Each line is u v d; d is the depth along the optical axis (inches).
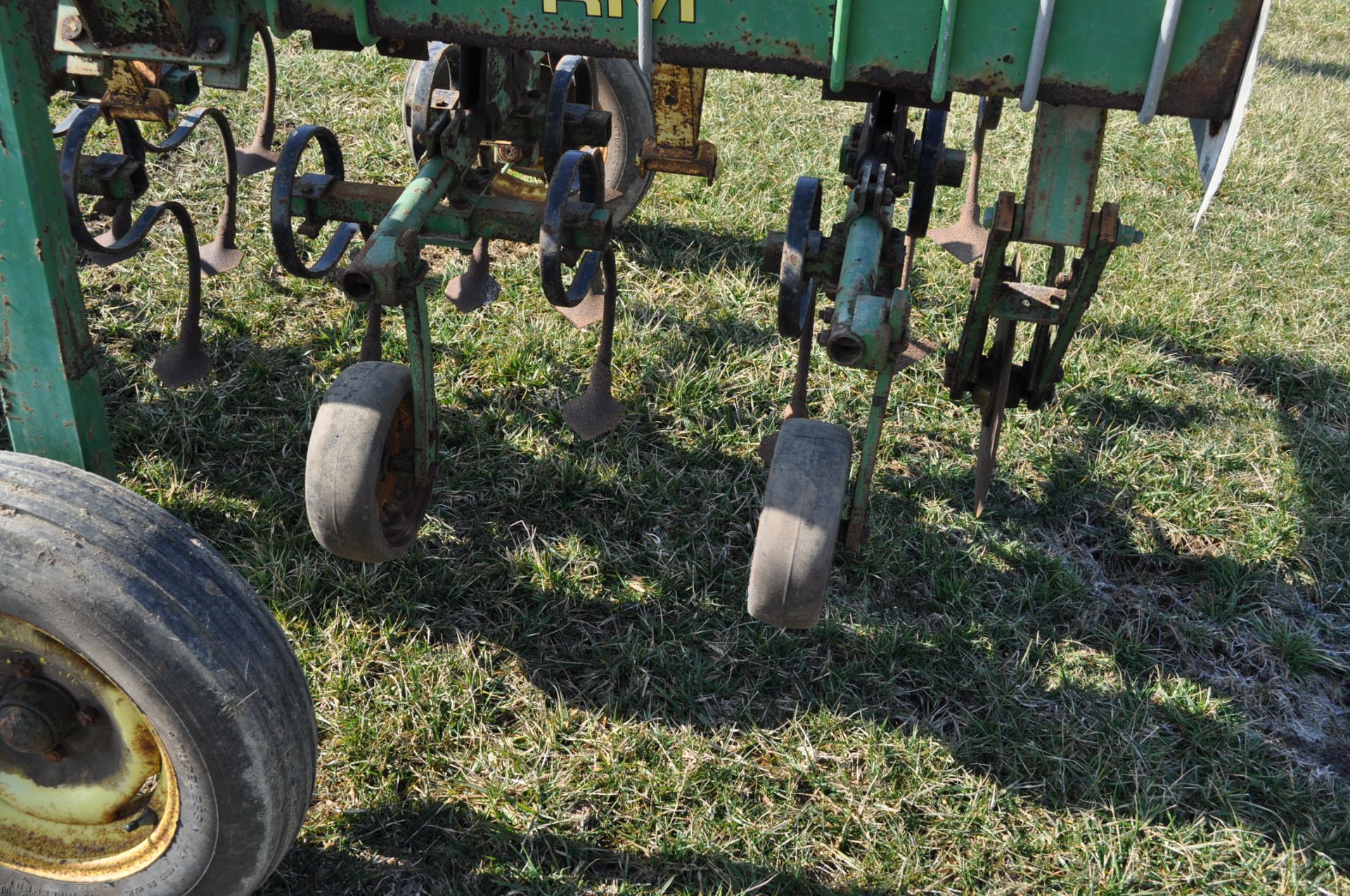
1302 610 143.8
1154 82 76.8
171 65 123.7
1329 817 117.6
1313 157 264.1
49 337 90.4
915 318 189.9
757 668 128.1
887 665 129.4
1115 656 134.3
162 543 82.0
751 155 233.6
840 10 78.4
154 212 141.0
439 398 160.1
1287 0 386.9
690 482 152.9
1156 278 206.4
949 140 251.3
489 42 85.2
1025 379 136.9
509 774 114.1
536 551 139.6
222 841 85.9
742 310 187.2
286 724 84.8
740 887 106.2
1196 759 123.0
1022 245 210.4
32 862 92.2
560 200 108.0
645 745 118.5
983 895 107.8
